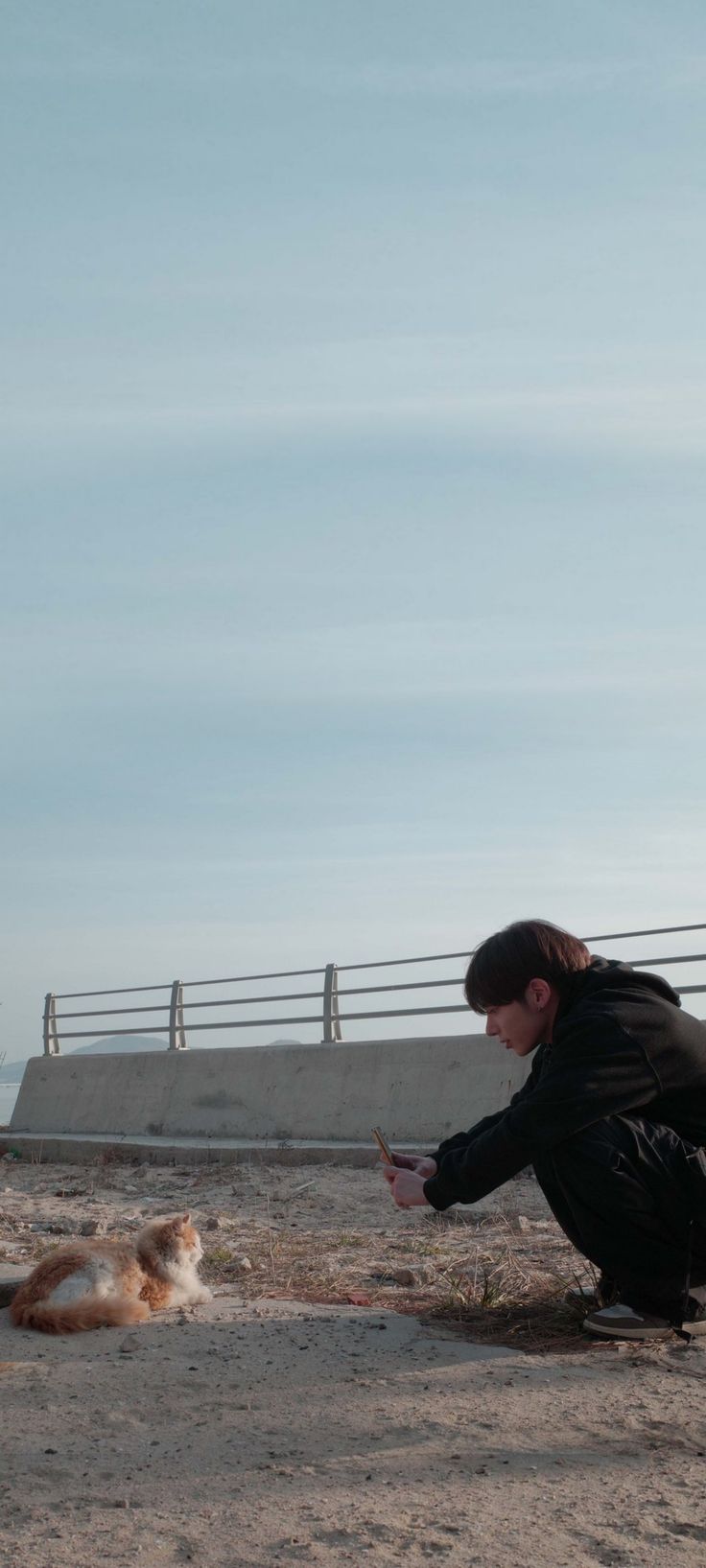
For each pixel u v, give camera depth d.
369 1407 4.00
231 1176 12.27
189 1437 3.79
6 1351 4.86
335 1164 12.61
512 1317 5.14
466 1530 3.11
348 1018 14.56
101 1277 5.41
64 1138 15.65
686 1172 4.38
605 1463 3.52
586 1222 4.47
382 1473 3.47
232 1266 7.19
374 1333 4.95
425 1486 3.38
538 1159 4.60
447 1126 12.85
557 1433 3.74
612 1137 4.40
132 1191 11.81
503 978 4.64
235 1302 5.89
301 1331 5.02
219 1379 4.36
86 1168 14.17
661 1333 4.61
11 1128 18.11
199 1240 5.99
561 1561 2.94
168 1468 3.54
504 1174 4.43
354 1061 14.09
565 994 4.63
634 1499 3.29
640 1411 3.89
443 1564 2.93
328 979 14.65
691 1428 3.75
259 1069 15.05
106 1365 4.59
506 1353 4.57
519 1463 3.52
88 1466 3.57
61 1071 17.94
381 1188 10.85
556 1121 4.32
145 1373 4.45
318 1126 14.01
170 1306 5.73
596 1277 5.54
